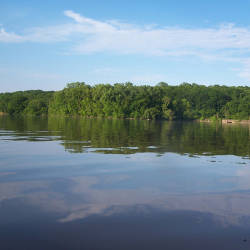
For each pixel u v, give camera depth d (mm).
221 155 14078
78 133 26984
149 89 117875
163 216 5789
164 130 37375
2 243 4586
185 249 4547
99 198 6828
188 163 11602
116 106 111625
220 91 134250
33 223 5328
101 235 4934
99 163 11234
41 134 24891
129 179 8711
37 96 156750
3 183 7988
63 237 4828
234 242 4789
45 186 7758
